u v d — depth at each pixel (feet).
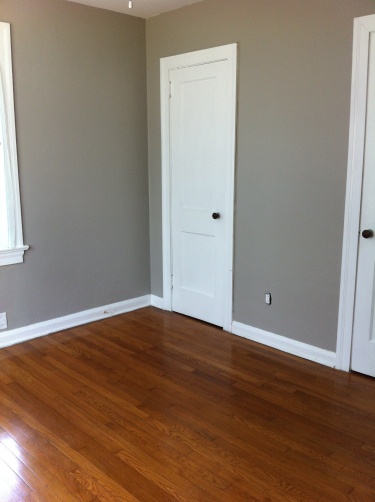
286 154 10.50
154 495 6.55
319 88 9.74
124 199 13.44
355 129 9.27
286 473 7.00
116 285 13.67
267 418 8.43
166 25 12.53
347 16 9.14
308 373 10.14
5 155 10.86
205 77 11.80
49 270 12.14
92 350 11.33
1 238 11.19
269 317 11.48
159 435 7.91
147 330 12.58
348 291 9.86
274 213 10.94
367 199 9.34
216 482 6.81
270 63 10.47
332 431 8.04
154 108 13.29
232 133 11.40
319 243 10.23
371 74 8.95
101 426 8.18
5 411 8.63
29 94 11.10
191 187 12.70
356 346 9.99
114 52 12.55
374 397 9.14
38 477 6.90
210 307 12.84
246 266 11.76
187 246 13.16
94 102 12.34
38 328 12.16
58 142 11.78
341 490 6.65
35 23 10.99
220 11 11.21
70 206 12.28
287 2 9.98
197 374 10.11
